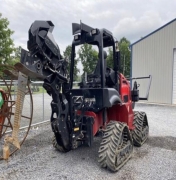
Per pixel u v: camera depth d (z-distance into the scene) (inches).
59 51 119.0
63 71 124.9
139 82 530.6
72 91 143.7
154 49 505.4
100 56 132.1
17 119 116.4
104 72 138.1
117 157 126.6
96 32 132.9
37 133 222.5
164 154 158.4
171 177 120.7
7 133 207.0
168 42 482.9
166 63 487.8
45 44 108.1
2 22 738.2
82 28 130.4
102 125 144.9
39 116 300.8
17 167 135.1
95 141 186.7
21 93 115.4
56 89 121.2
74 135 130.7
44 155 156.1
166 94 490.3
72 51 148.6
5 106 165.3
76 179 117.9
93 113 135.4
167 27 483.5
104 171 128.0
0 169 132.2
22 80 113.7
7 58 743.7
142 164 139.2
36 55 106.3
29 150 167.6
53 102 124.2
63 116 127.1
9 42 751.7
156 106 459.2
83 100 137.2
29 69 100.7
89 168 132.1
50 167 134.4
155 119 310.0
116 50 147.4
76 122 131.3
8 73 151.6
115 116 160.2
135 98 179.5
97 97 132.3
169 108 427.8
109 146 125.3
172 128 249.9
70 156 153.4
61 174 124.3
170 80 483.2
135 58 539.5
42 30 108.3
